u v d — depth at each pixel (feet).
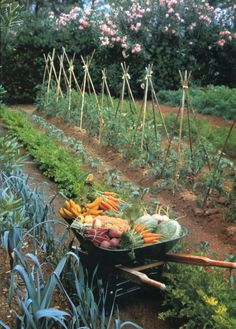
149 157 25.05
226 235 17.35
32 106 49.44
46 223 13.00
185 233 12.57
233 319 10.14
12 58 49.57
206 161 23.41
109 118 30.94
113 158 27.27
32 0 82.28
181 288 11.63
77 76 51.90
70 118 36.35
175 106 45.09
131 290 11.96
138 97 54.29
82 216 12.40
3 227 11.46
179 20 53.72
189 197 20.56
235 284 13.37
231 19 57.31
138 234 11.59
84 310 10.28
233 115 39.88
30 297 9.46
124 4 55.26
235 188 19.65
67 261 11.89
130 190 20.79
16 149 13.96
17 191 15.08
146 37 53.36
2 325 9.04
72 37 51.83
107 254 11.16
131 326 11.48
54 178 21.80
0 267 12.21
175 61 54.44
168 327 11.65
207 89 49.85
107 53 52.80
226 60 56.95
